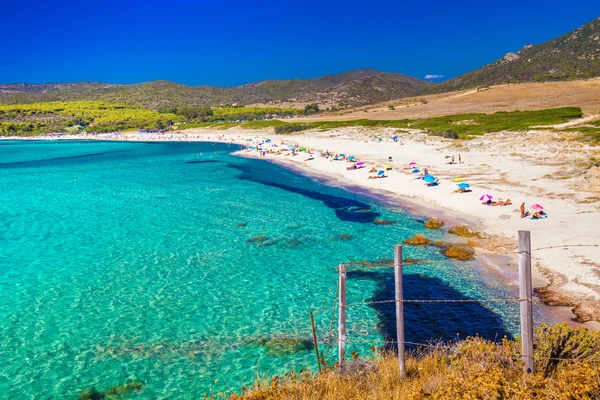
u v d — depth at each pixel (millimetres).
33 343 17531
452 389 7660
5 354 16781
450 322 18312
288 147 92250
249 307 20297
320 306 20312
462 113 123938
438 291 21375
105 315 19766
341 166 62844
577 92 138875
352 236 30734
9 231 33594
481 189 40375
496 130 78500
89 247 29391
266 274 24188
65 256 27688
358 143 89188
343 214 37031
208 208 40312
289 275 24016
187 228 33469
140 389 14602
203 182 55938
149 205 42250
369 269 24625
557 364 8797
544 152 54469
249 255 27250
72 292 22266
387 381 9453
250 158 83938
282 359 16078
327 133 111125
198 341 17484
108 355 16625
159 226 34219
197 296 21547
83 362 16203
